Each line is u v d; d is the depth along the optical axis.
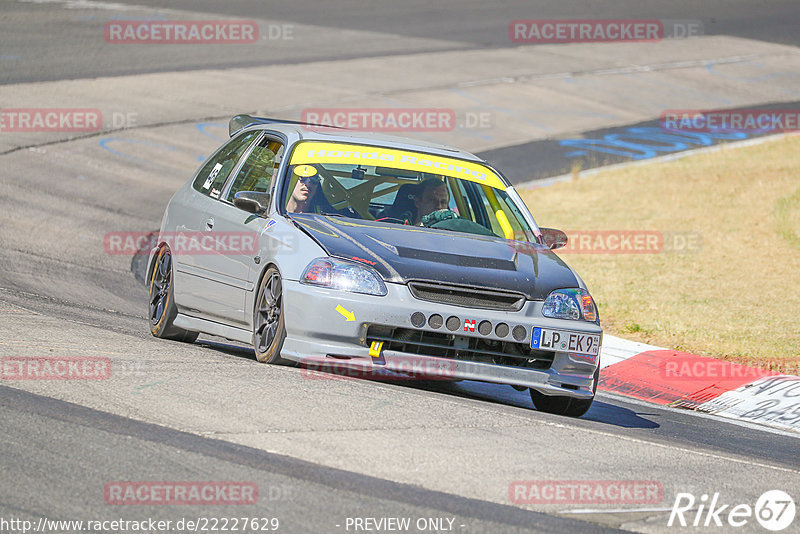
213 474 16.72
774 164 76.38
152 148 70.94
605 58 119.50
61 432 18.22
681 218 62.31
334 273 23.94
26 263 42.31
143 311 37.34
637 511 17.11
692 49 127.00
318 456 18.06
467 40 122.25
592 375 25.05
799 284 48.00
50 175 61.41
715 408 30.89
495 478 17.95
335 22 125.69
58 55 92.19
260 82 92.94
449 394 26.53
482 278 24.38
